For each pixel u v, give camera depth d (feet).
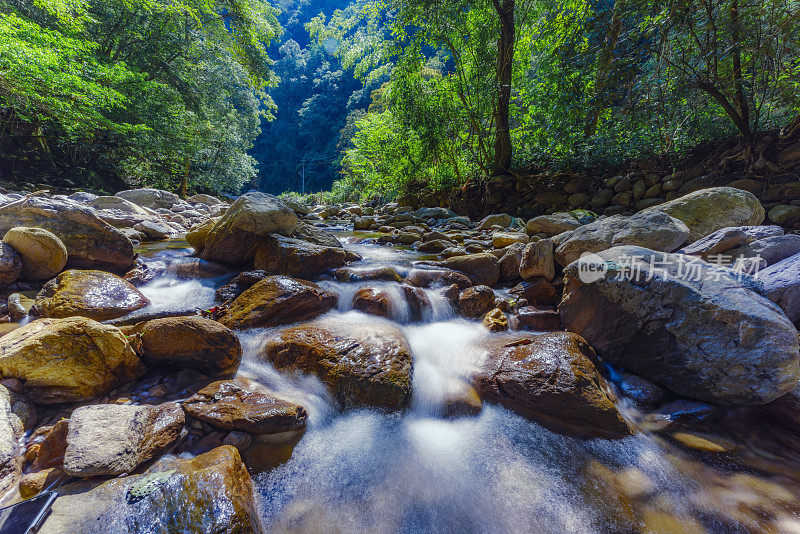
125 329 7.89
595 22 20.13
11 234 9.55
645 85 18.16
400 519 4.81
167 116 43.50
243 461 5.38
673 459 5.85
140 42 44.96
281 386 7.12
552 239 12.34
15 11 32.32
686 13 14.99
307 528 4.58
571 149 25.39
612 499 5.08
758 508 4.85
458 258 13.88
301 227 16.05
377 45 35.68
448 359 8.46
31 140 38.78
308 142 206.59
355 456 5.83
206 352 7.07
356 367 7.23
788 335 6.06
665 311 7.64
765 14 13.57
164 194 30.27
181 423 5.68
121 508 4.06
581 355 7.78
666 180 20.59
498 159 30.94
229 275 12.98
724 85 15.99
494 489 5.31
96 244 11.44
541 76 31.55
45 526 3.80
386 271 12.37
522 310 10.67
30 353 5.73
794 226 15.40
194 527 3.91
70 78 26.76
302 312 9.79
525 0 29.32
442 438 6.40
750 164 16.99
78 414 5.13
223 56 56.54
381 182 47.96
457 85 32.37
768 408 6.61
